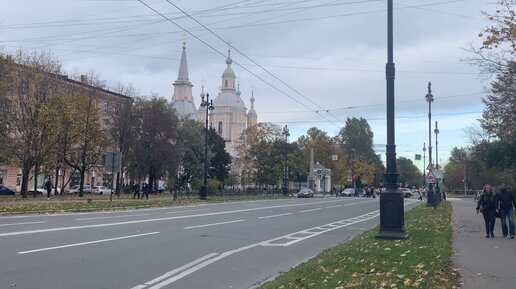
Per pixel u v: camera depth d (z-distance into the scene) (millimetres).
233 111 126812
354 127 128500
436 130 59625
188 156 77688
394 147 16078
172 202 40250
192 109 118188
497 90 23328
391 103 16125
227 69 129625
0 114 42969
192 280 9742
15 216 23891
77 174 78000
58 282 9023
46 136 44500
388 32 16234
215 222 23109
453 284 8828
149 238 15969
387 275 9305
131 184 71875
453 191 106500
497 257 12328
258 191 70375
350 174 109250
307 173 100688
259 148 81125
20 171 67875
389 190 15891
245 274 10539
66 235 15789
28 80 44250
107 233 16859
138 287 8906
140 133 64062
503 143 28547
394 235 15594
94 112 51344
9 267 10219
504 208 17234
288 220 26156
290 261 12484
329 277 9250
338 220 27234
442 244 14141
